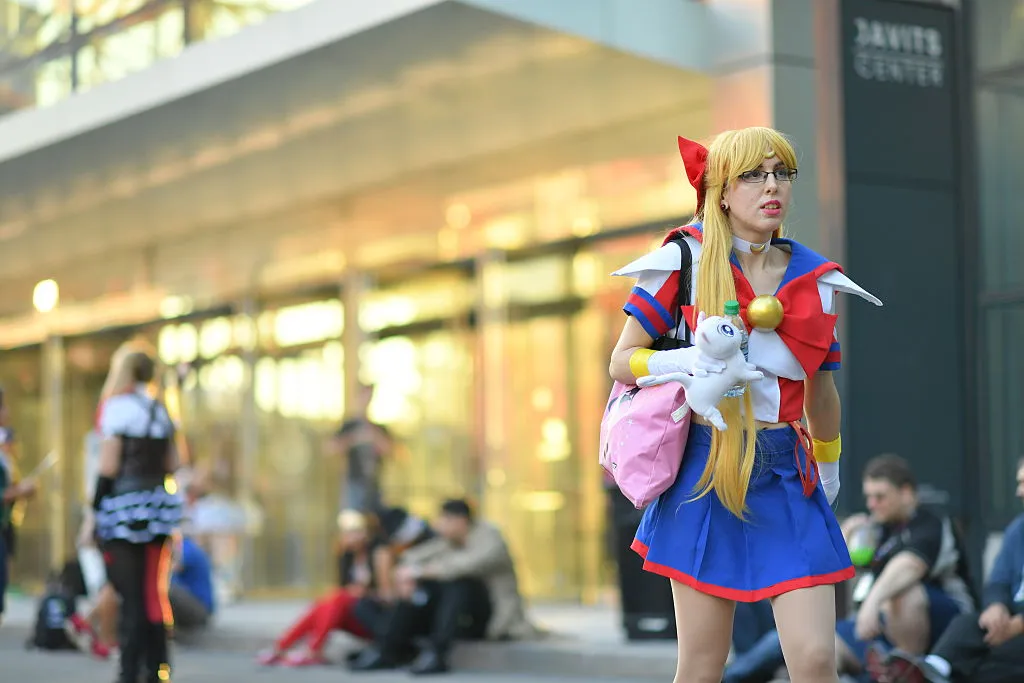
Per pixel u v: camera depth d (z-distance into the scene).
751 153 6.13
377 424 24.00
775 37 16.81
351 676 16.02
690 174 6.38
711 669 6.15
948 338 16.48
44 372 31.84
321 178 22.39
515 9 15.67
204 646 19.80
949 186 16.67
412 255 24.44
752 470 6.11
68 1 20.61
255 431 27.08
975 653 10.30
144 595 13.12
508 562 16.56
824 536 6.09
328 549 25.62
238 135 20.16
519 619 16.50
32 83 20.91
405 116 19.42
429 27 15.99
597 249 21.67
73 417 31.23
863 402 16.03
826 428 6.56
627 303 6.28
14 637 22.27
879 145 16.47
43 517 31.47
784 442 6.16
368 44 16.61
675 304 6.24
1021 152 16.47
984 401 16.44
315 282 26.17
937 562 10.95
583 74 17.55
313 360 26.25
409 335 24.67
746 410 6.07
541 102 18.75
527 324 22.78
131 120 19.38
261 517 26.64
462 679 15.52
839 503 15.82
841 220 16.27
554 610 21.38
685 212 20.11
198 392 28.14
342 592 17.14
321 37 16.69
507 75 17.64
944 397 16.42
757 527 6.09
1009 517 16.36
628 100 18.53
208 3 18.72
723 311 6.10
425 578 16.39
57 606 19.70
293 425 26.47
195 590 19.84
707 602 6.10
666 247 6.27
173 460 13.34
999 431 16.45
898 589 10.84
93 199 23.59
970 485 16.34
